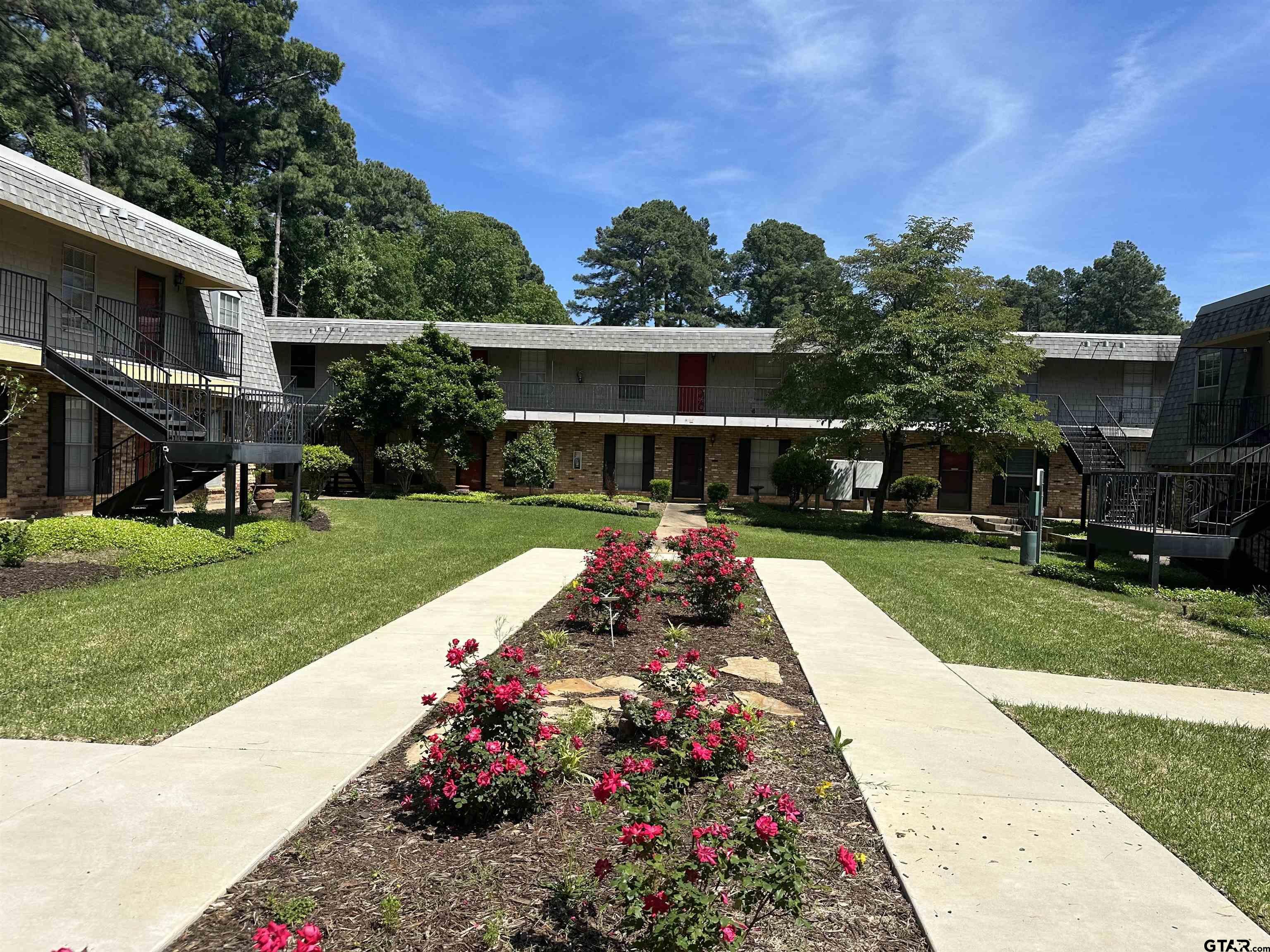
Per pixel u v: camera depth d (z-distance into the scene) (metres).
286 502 17.69
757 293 57.78
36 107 28.08
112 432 15.71
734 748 4.17
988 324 19.42
